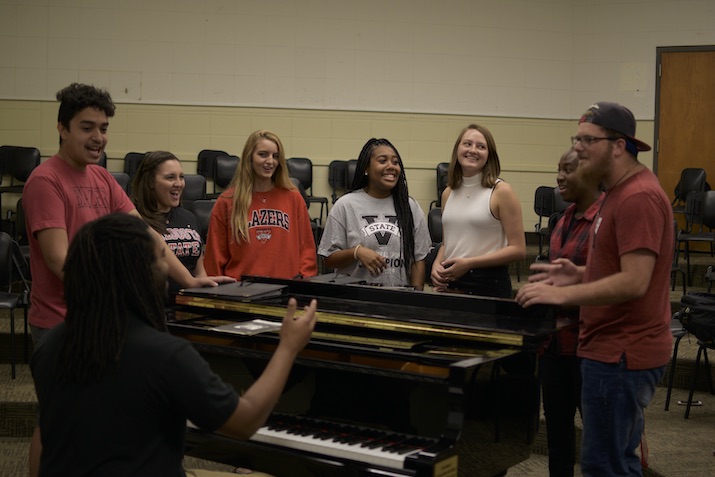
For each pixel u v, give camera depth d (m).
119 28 8.05
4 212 7.71
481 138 3.42
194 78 8.20
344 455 2.06
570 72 8.79
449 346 2.35
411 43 8.52
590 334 2.33
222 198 3.64
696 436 3.82
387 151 3.52
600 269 2.30
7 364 4.95
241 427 1.62
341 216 3.57
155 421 1.55
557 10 8.72
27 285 4.77
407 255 3.54
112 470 1.52
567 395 2.81
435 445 2.01
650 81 8.61
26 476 3.58
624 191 2.22
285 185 3.64
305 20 8.34
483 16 8.61
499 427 2.23
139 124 8.16
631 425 2.31
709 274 5.54
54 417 1.56
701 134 8.52
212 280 2.95
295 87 8.37
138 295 1.58
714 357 4.73
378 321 2.48
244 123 8.30
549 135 8.80
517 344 2.24
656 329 2.25
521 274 7.38
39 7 7.93
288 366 1.75
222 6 8.20
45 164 2.64
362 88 8.48
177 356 1.54
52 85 7.98
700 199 7.11
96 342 1.53
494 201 3.40
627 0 8.61
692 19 8.48
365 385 2.21
